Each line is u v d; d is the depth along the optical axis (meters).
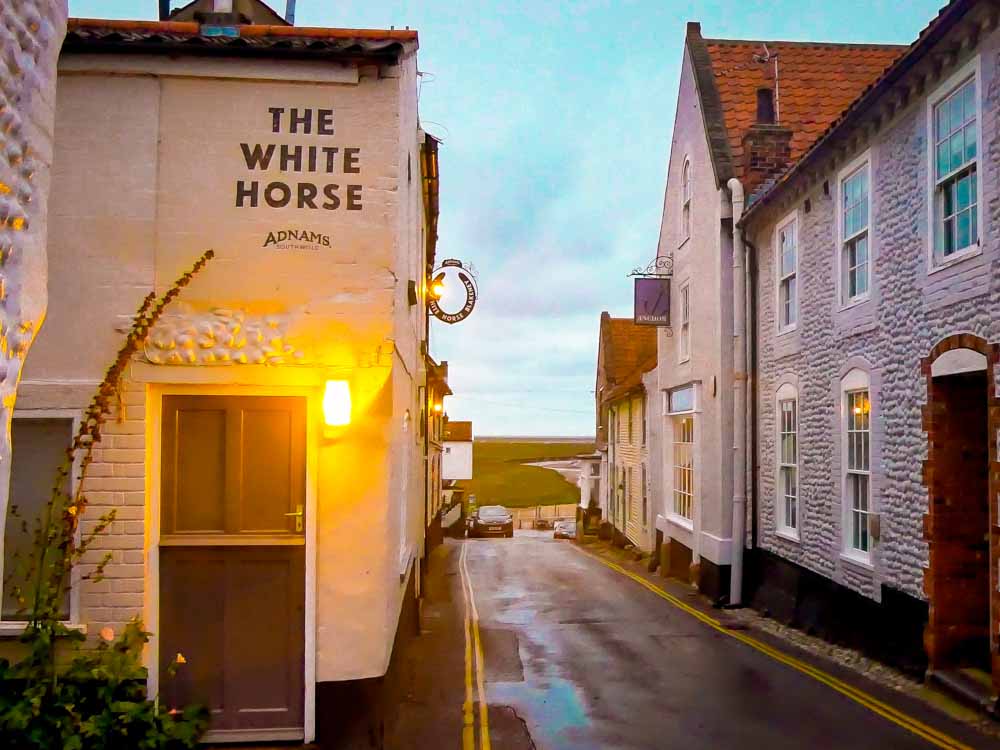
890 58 18.03
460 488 50.88
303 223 6.53
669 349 18.73
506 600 14.55
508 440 173.38
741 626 12.20
